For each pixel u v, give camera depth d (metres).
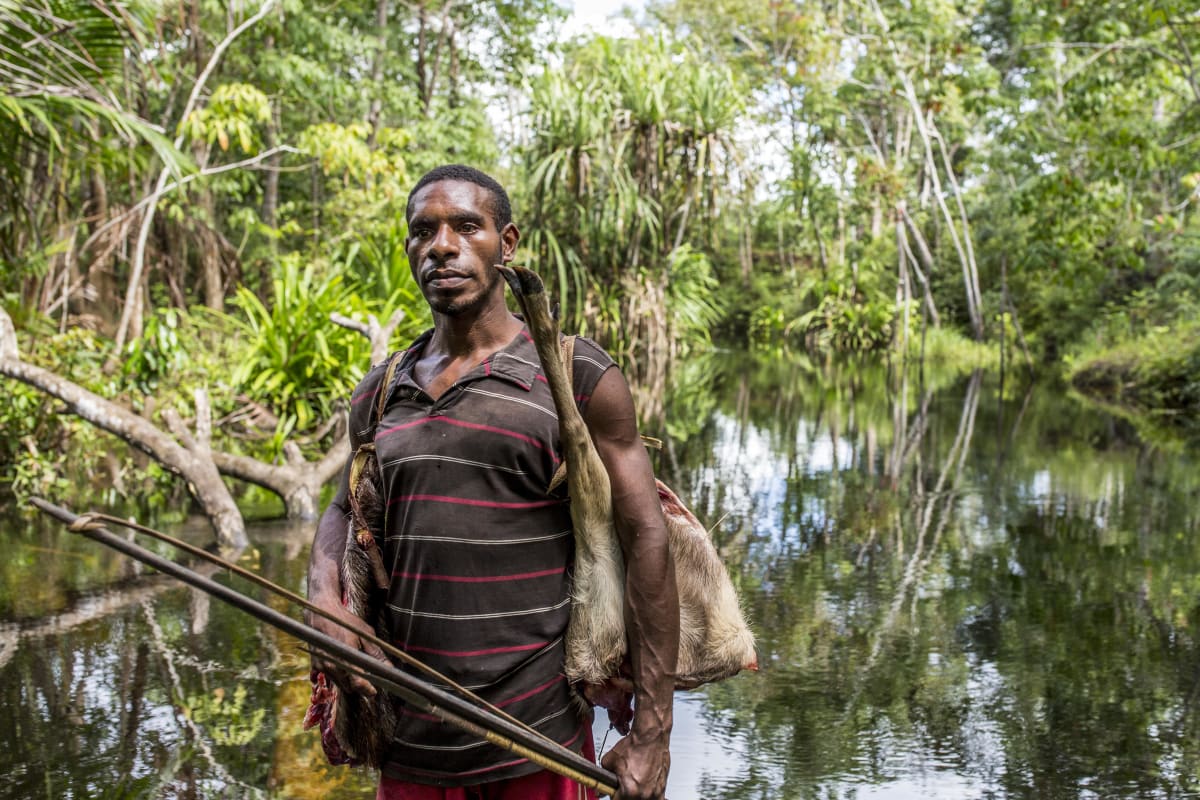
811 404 15.22
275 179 17.41
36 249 10.22
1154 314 21.84
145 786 3.18
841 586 5.60
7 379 7.80
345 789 3.17
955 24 23.92
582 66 22.12
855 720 3.81
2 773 3.26
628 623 1.90
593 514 1.88
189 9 12.77
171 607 4.93
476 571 1.87
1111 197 17.06
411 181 16.81
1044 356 26.92
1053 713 3.90
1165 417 14.23
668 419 12.96
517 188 19.78
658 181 18.66
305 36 16.34
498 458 1.87
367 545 1.96
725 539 6.65
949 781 3.33
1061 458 10.25
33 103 7.86
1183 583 5.73
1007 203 25.66
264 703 3.81
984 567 6.04
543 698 1.90
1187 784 3.32
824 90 29.64
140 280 13.24
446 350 1.98
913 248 32.16
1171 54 16.36
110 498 7.37
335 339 10.20
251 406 9.62
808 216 34.28
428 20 22.73
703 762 3.44
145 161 9.42
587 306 18.30
